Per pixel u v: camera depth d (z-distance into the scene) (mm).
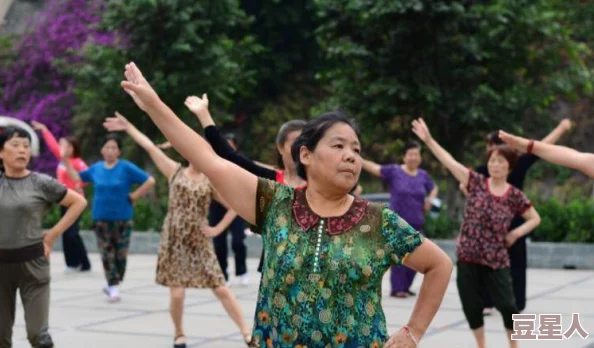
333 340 3250
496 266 7051
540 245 14055
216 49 18531
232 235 11977
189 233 7793
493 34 14656
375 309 3320
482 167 8734
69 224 6340
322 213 3391
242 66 20547
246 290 11594
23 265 6129
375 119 15586
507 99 15039
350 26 15648
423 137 7367
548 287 11656
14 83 25000
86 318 9461
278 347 3299
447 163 7293
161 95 18344
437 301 3418
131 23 18016
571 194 21109
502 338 8219
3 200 6113
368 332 3279
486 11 14688
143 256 16328
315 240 3318
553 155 5070
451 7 14477
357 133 3441
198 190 7781
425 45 15055
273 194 3455
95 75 18547
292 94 26422
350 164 3359
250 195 3465
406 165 11000
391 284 11031
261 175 5625
